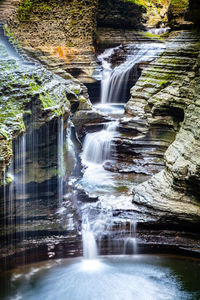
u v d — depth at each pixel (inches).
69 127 584.7
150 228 501.0
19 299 392.5
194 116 546.9
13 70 485.1
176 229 499.2
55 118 474.3
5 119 421.1
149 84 837.8
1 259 428.8
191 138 534.6
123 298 394.9
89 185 626.2
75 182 583.8
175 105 692.1
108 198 561.3
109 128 786.2
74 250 470.3
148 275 436.8
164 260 465.4
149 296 402.9
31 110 463.2
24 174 448.5
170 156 558.9
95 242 479.2
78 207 522.3
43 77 536.4
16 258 439.8
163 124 711.7
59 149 501.0
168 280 428.5
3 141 396.5
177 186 511.2
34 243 455.8
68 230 473.1
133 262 462.0
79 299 394.0
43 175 473.4
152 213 507.2
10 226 436.5
